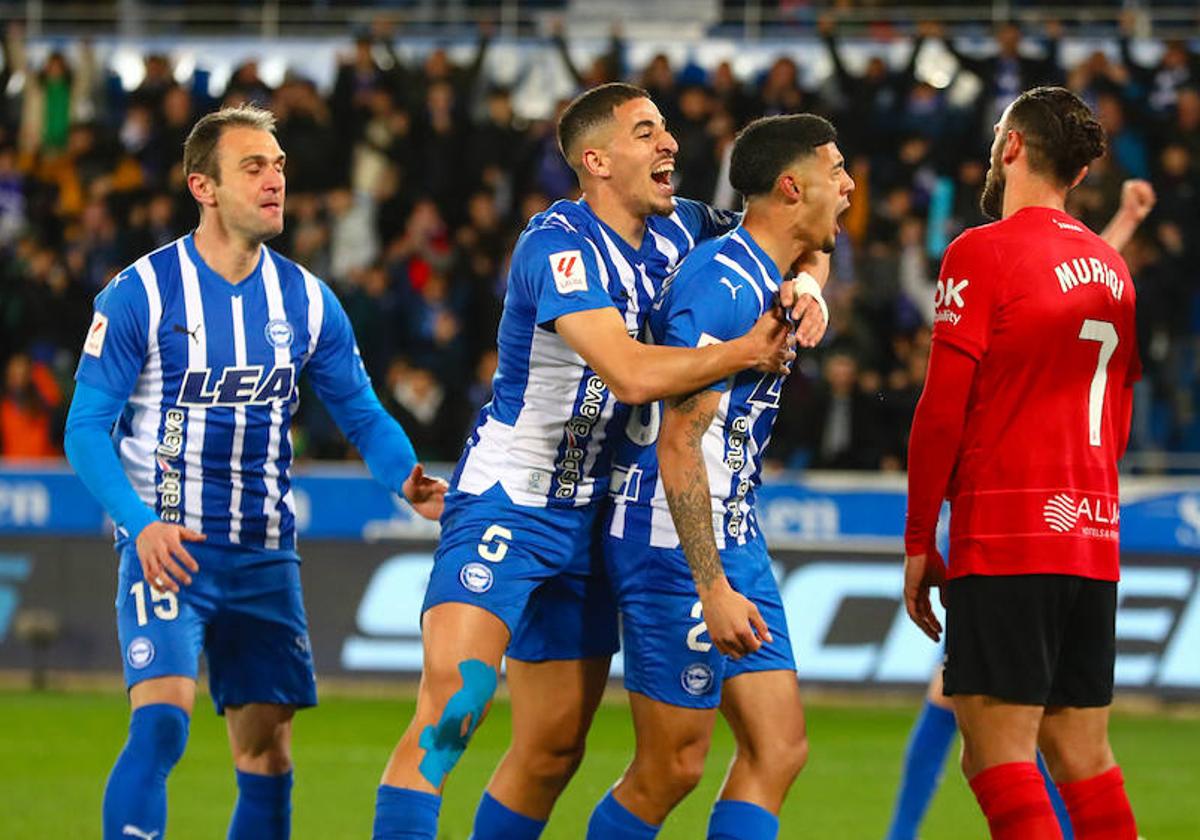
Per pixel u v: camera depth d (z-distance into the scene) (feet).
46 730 106.93
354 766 94.48
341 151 162.91
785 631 54.49
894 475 129.90
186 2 191.72
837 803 85.10
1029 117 53.36
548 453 54.08
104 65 181.06
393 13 187.21
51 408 146.10
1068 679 53.11
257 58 185.26
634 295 54.49
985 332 51.72
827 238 52.95
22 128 173.88
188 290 57.47
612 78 164.25
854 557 122.72
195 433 57.57
